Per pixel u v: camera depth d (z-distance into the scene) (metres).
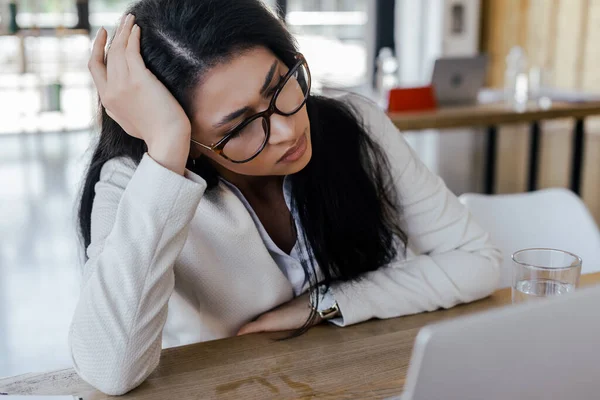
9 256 3.63
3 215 4.33
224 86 1.01
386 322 1.18
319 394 0.94
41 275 3.37
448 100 4.14
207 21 1.01
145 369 0.99
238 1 1.03
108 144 1.19
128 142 1.17
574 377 0.66
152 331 1.00
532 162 4.70
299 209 1.23
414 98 3.89
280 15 1.16
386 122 1.37
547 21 6.84
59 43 6.79
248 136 1.05
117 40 1.06
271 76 1.02
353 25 6.82
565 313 0.63
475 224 1.35
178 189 1.01
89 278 1.04
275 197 1.29
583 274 1.38
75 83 6.88
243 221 1.20
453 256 1.28
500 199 1.64
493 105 4.11
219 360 1.05
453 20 7.06
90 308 1.00
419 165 1.37
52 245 3.78
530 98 4.36
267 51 1.03
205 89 1.02
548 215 1.65
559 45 6.77
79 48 6.85
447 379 0.61
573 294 0.63
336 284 1.20
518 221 1.64
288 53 1.05
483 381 0.62
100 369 0.97
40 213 4.37
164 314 1.03
